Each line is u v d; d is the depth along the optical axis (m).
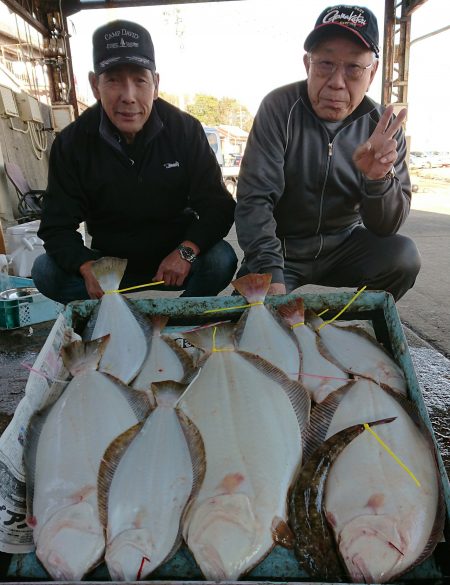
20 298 3.12
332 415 1.37
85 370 1.48
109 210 2.57
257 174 2.31
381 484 1.12
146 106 2.27
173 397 1.35
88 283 2.23
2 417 2.10
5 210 4.95
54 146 2.48
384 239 2.59
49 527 1.06
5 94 5.50
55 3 7.00
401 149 2.37
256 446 1.22
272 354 1.63
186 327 1.95
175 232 2.71
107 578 1.05
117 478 1.18
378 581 0.96
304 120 2.33
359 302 1.89
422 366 2.52
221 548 0.99
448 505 1.10
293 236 2.65
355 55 2.07
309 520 1.09
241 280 1.79
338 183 2.44
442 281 4.25
